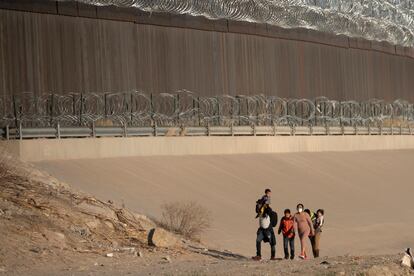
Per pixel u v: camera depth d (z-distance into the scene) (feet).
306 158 286.05
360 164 300.61
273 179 246.88
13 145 200.23
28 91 263.90
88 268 115.85
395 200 256.32
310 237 155.63
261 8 320.50
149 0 286.25
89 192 183.93
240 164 253.24
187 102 312.50
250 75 341.00
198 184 220.23
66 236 135.13
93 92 281.54
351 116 365.81
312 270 112.68
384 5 390.01
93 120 226.58
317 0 348.79
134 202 186.50
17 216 136.05
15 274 109.09
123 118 249.34
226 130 267.18
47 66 270.26
